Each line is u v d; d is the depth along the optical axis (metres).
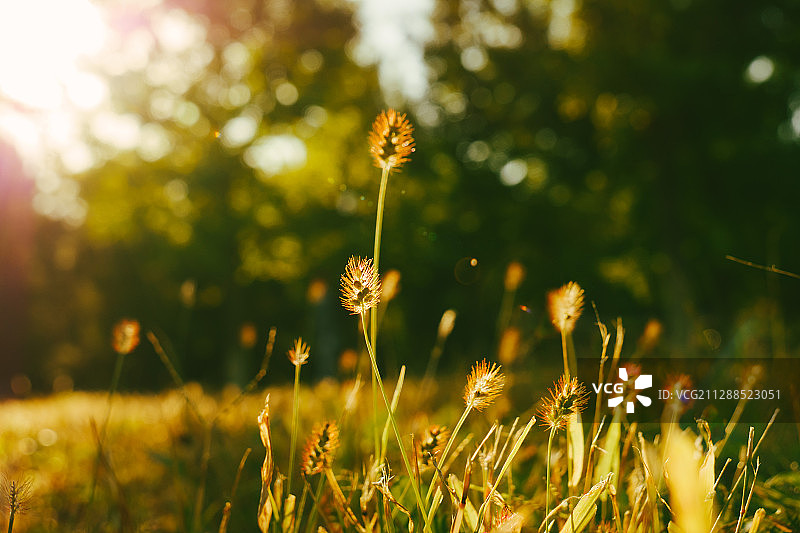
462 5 22.52
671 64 18.45
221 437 2.97
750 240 20.41
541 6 22.38
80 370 38.38
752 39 19.59
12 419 6.21
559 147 21.77
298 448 2.78
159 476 2.63
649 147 20.58
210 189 24.95
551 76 20.67
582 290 1.27
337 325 19.98
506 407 2.25
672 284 20.61
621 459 1.47
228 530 2.04
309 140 25.00
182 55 25.22
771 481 1.64
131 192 25.53
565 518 1.32
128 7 23.88
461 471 1.85
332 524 1.31
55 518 2.10
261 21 24.59
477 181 22.84
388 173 1.19
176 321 37.16
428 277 26.56
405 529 1.42
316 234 25.14
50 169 27.55
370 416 2.53
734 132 19.55
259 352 30.23
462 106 23.11
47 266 38.75
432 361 2.60
